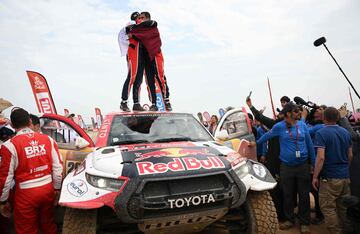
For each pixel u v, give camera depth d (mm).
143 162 3018
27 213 3373
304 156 4391
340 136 3793
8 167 3336
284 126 4531
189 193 2807
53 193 3555
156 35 5285
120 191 2773
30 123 3602
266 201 3293
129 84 5129
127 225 3213
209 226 3559
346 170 3828
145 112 4609
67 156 3914
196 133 4387
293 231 4465
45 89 9148
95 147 3889
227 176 2980
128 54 5262
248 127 5180
